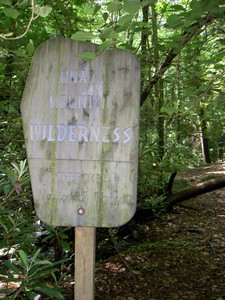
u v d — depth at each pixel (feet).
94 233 6.28
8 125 10.55
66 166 6.13
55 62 6.16
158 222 19.53
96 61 6.10
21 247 7.94
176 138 17.88
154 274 13.46
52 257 10.37
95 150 6.09
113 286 12.48
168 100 11.99
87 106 6.11
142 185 15.79
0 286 8.24
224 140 50.60
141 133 14.99
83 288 6.30
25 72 9.72
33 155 6.16
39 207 6.16
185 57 11.16
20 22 10.26
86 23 11.89
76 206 6.12
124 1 5.16
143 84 13.99
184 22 7.50
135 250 15.60
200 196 26.13
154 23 12.50
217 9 6.81
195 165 43.86
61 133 6.13
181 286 12.76
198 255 15.29
